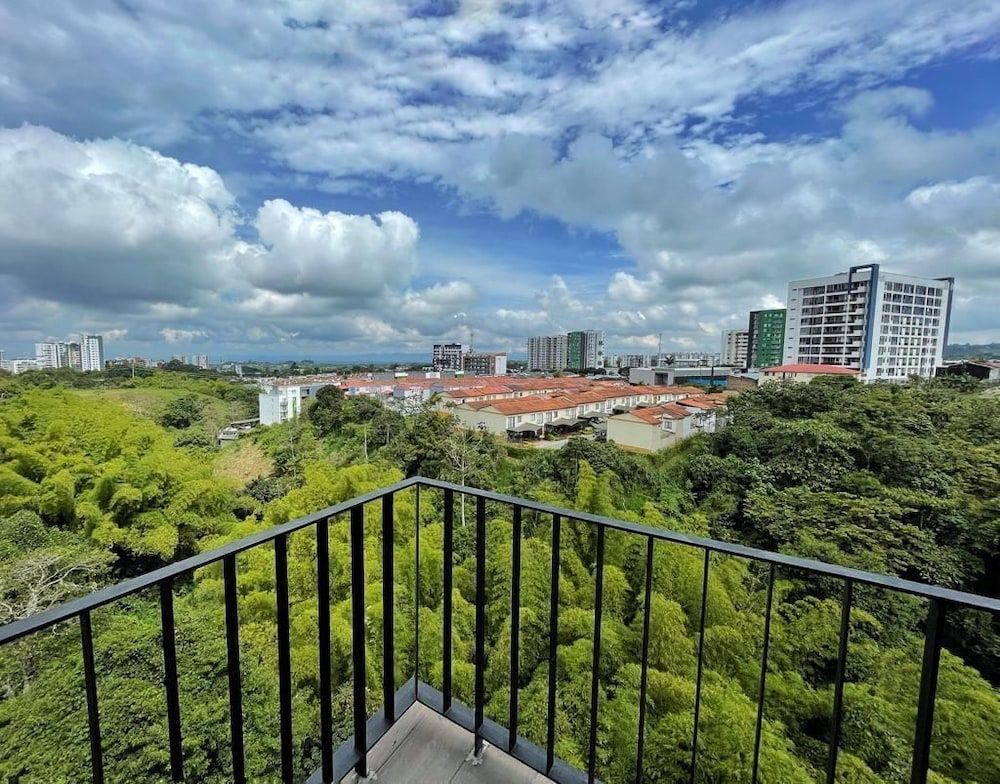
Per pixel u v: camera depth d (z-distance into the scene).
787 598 8.80
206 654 6.37
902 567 10.89
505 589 8.01
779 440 16.34
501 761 1.37
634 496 16.19
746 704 5.95
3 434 18.09
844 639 0.89
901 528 11.38
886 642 8.02
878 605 8.76
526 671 7.01
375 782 1.30
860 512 11.90
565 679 6.55
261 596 7.62
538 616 7.45
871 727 6.14
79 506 13.98
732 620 7.41
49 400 23.77
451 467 18.77
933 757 5.85
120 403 35.00
